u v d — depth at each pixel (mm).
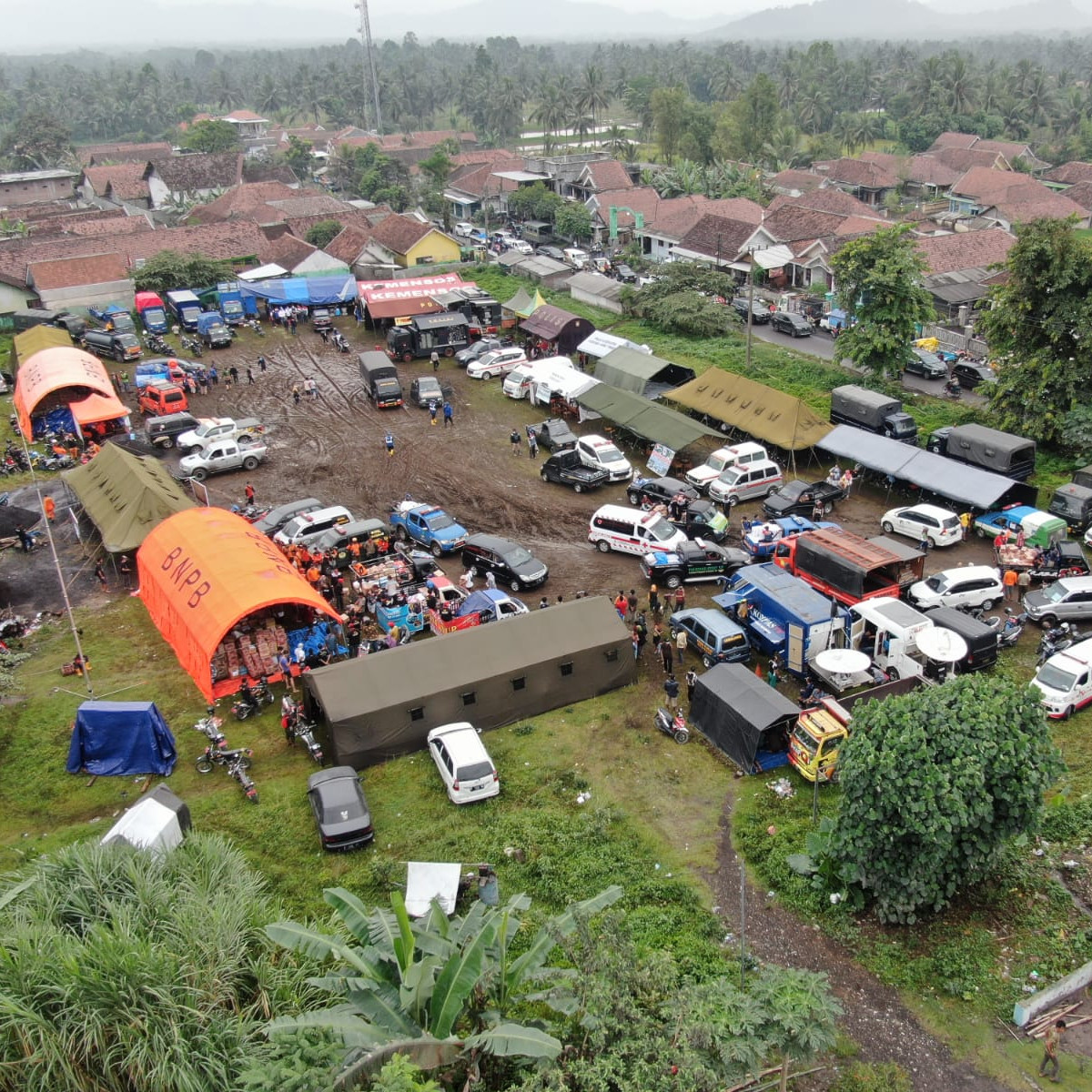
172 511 37656
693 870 22328
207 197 115312
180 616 30391
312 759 26828
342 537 37344
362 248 81625
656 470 45375
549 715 28625
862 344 51094
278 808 24578
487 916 16953
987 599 32719
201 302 73062
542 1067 14133
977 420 46844
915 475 40062
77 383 50062
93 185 120188
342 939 16750
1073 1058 17500
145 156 143375
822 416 51219
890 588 32594
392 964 15438
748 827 23453
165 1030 14969
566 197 110812
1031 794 19391
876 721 20172
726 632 29859
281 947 17422
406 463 47875
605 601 30094
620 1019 14977
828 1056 17656
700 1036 14742
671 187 108812
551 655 28266
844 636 30109
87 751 26172
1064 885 21438
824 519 40656
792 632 29625
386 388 54844
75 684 30484
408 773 26125
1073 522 37594
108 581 37562
